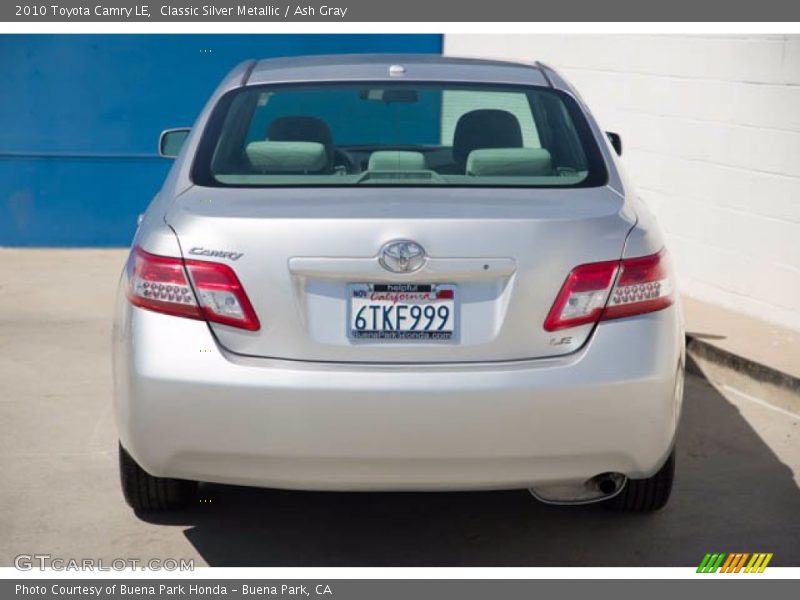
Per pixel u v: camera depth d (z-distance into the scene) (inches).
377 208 131.3
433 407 127.7
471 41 366.9
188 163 152.1
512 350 130.2
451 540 157.2
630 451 133.0
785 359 224.1
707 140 272.5
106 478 177.5
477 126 160.7
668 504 169.6
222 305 130.3
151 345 131.1
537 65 185.5
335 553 152.9
